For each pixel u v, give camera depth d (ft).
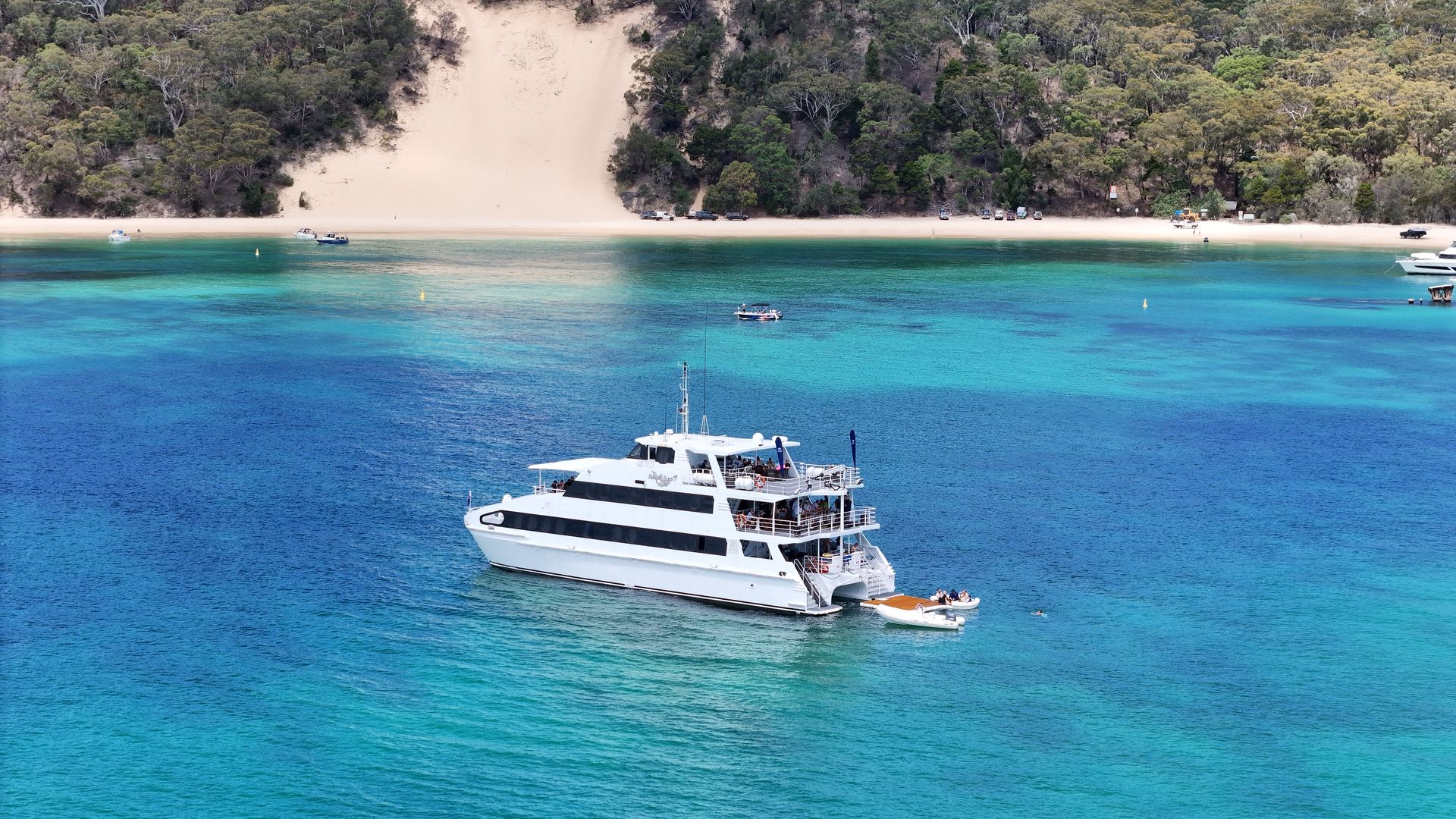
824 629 211.61
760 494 215.72
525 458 316.40
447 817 158.20
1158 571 243.40
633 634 208.03
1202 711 186.70
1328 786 167.02
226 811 159.12
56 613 216.13
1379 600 229.86
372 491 287.07
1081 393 415.23
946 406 389.19
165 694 187.62
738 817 159.12
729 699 187.62
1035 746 176.24
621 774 167.73
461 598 222.48
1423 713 186.60
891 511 278.87
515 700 186.09
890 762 171.83
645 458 235.61
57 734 176.45
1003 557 249.96
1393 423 374.43
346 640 205.26
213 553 245.86
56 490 287.48
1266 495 296.10
